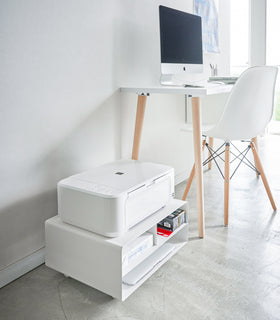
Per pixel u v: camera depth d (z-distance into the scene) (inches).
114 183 54.9
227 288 54.3
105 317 48.1
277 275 57.7
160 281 56.4
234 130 76.2
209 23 119.6
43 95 59.6
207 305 50.3
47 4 58.4
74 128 67.1
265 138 179.0
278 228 75.6
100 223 51.1
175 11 82.4
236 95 72.5
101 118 74.0
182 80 105.1
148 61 88.3
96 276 51.8
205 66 121.1
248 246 67.7
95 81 71.1
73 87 65.7
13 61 53.7
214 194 97.1
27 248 60.0
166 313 48.8
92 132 71.9
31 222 60.1
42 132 60.2
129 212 53.1
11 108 54.2
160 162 98.2
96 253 51.0
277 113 189.9
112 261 49.4
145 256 55.9
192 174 86.7
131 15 80.2
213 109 103.0
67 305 50.8
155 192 59.4
